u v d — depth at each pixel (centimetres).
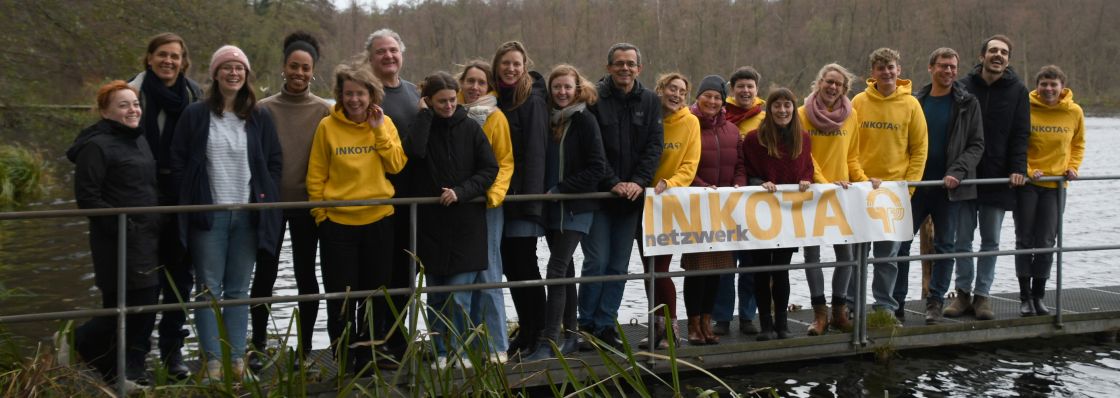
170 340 593
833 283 732
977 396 639
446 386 525
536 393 627
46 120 1777
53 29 1543
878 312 734
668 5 5556
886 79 724
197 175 550
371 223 575
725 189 661
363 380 582
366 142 577
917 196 756
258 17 2084
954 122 736
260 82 2114
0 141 2034
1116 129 4769
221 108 556
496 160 595
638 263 1255
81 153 528
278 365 518
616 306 656
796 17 5838
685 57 5416
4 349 593
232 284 566
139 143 543
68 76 1669
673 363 498
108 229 530
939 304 748
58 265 1115
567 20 5562
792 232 679
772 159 682
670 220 644
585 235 648
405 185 604
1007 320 754
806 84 5388
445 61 5291
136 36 1580
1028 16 6944
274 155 571
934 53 749
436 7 5419
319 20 2858
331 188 577
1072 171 762
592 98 625
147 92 566
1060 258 761
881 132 727
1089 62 7012
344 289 575
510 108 612
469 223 592
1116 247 775
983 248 768
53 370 507
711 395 551
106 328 540
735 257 719
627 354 511
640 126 632
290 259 1276
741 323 727
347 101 566
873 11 5859
